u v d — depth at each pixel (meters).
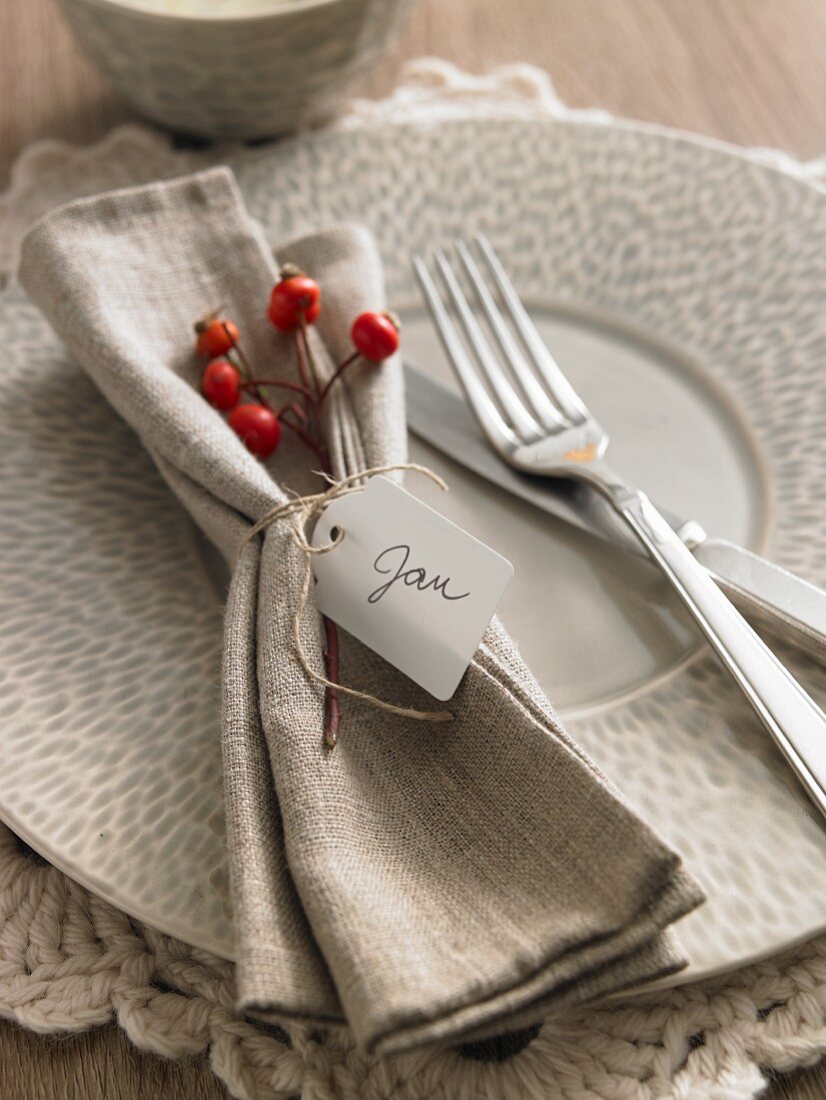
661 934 0.19
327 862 0.19
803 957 0.21
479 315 0.33
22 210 0.35
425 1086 0.20
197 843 0.21
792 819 0.21
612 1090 0.19
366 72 0.36
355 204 0.34
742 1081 0.19
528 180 0.34
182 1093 0.21
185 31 0.31
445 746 0.21
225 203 0.30
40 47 0.42
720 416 0.30
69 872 0.21
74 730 0.23
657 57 0.42
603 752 0.23
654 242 0.33
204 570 0.27
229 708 0.21
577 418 0.29
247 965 0.18
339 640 0.23
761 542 0.27
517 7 0.44
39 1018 0.21
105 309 0.28
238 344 0.29
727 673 0.24
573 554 0.27
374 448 0.26
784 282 0.31
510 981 0.18
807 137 0.39
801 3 0.44
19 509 0.27
